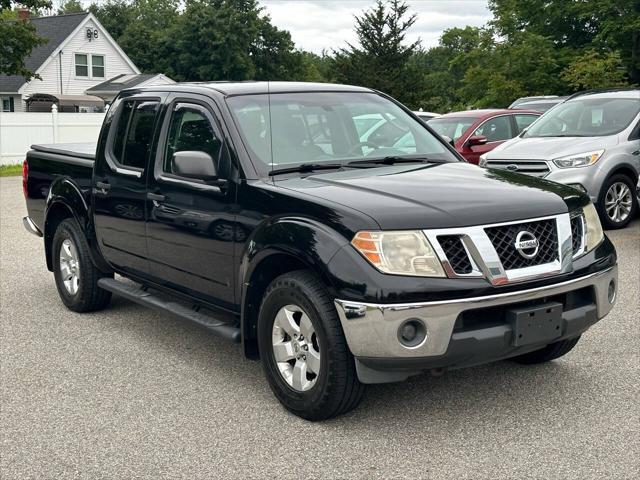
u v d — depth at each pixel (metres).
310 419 4.60
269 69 75.19
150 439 4.43
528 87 40.44
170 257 5.67
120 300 7.66
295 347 4.60
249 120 5.30
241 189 4.97
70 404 4.98
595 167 10.75
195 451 4.26
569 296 4.56
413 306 4.06
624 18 40.44
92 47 53.50
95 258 6.79
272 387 4.77
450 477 3.88
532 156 10.94
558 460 4.04
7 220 13.33
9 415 4.82
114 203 6.29
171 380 5.39
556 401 4.84
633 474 3.87
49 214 7.40
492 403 4.83
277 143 5.23
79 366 5.73
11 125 28.81
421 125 6.05
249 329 4.95
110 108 6.67
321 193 4.58
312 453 4.20
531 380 5.21
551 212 4.51
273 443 4.33
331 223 4.34
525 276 4.29
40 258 9.88
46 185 7.41
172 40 70.44
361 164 5.33
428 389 5.08
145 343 6.27
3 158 28.75
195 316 5.46
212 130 5.34
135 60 72.94
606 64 36.41
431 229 4.18
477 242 4.20
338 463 4.07
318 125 5.50
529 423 4.51
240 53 69.81
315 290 4.38
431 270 4.13
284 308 4.61
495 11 43.34
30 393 5.20
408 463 4.05
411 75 60.81
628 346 5.89
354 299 4.13
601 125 11.41
